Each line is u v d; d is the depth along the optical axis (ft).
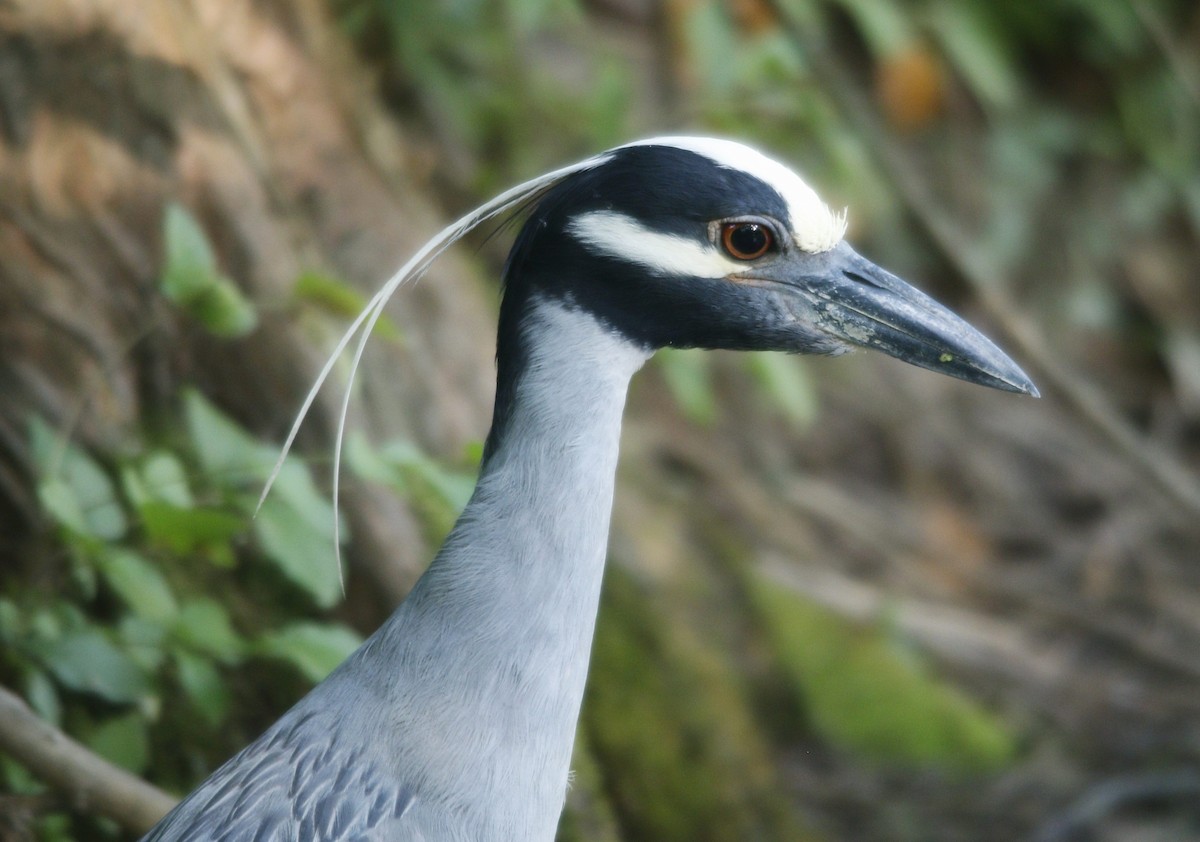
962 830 39.34
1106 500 51.72
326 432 30.68
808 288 21.39
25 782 24.41
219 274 30.58
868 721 41.50
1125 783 40.98
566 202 20.54
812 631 42.52
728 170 20.74
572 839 30.40
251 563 29.63
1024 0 58.49
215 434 24.75
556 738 20.61
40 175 29.76
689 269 20.79
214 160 31.14
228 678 28.81
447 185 43.93
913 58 55.88
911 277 54.29
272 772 20.20
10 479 27.32
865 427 51.16
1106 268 57.72
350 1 41.32
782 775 39.93
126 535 27.58
